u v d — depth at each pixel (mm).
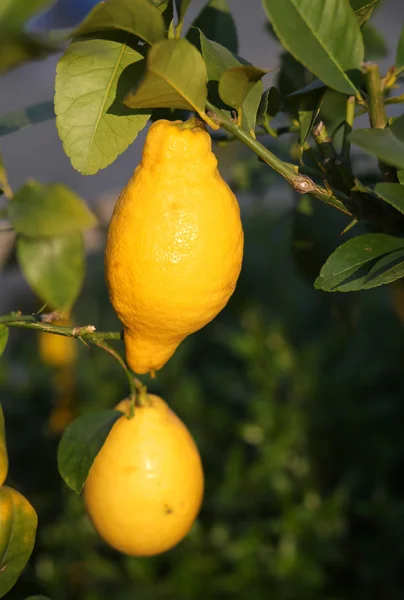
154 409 569
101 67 496
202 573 966
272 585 947
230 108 508
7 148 2221
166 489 553
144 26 464
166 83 461
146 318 491
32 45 429
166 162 479
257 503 1030
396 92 745
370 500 1027
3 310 1484
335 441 1096
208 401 1266
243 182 919
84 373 1154
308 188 506
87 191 2139
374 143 448
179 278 478
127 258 481
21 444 1105
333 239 691
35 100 1950
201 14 605
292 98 555
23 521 517
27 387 1139
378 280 479
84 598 970
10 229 581
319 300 1398
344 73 501
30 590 909
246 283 1507
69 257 597
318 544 951
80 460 528
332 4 492
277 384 1095
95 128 502
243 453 1068
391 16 2330
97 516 563
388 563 987
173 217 476
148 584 978
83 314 1589
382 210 528
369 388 1134
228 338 1278
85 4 595
